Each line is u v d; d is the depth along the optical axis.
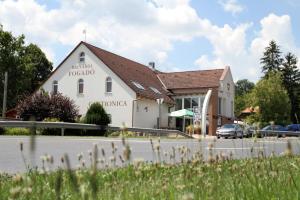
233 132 42.38
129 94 44.97
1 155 11.16
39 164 9.30
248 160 6.94
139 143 18.75
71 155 11.56
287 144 3.38
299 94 87.06
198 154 5.44
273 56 90.75
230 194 4.16
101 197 3.87
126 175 5.40
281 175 5.22
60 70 48.00
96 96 46.31
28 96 38.00
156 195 3.87
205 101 35.19
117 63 48.91
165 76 56.25
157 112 48.62
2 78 60.41
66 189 4.58
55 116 35.69
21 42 61.78
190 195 1.96
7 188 4.40
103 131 32.69
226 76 55.97
